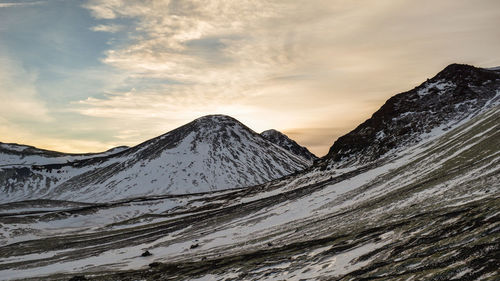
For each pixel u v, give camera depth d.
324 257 21.41
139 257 51.19
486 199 20.58
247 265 25.55
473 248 13.45
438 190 31.69
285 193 85.75
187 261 37.72
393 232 21.02
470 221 16.83
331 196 58.97
